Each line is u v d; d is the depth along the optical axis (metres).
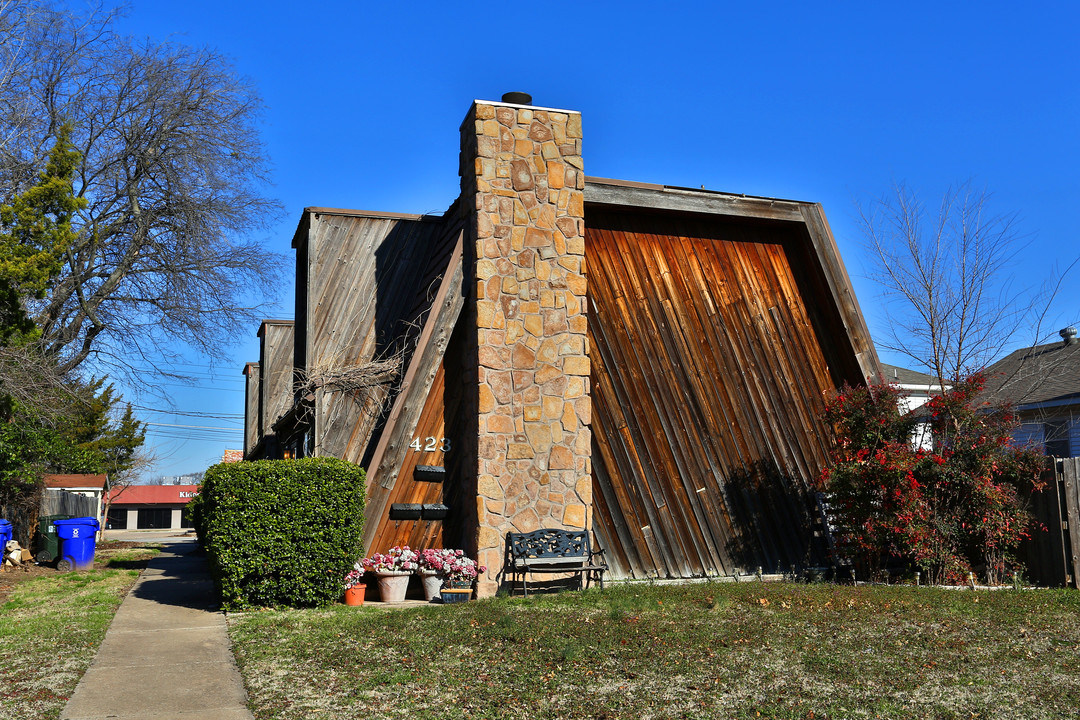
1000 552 11.98
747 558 13.01
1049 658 7.07
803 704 5.78
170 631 8.72
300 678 6.61
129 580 13.84
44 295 19.73
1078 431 19.86
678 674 6.57
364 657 7.20
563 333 11.99
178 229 27.16
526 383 11.70
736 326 13.80
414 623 8.64
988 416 12.09
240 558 9.88
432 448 11.93
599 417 12.59
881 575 12.38
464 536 11.68
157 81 26.22
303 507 10.09
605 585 11.72
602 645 7.46
